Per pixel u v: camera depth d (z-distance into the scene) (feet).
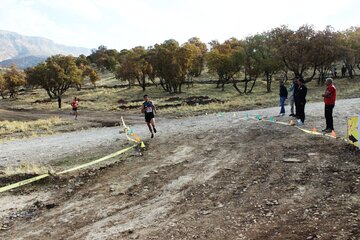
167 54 206.18
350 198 21.21
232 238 18.10
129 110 138.51
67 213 24.27
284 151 32.73
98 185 29.58
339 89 144.25
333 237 17.02
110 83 321.73
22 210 25.76
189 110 104.83
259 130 44.14
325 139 35.19
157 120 86.99
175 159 34.99
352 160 27.71
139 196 26.02
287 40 157.58
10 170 35.24
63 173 33.22
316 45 153.28
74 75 247.50
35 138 68.80
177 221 20.97
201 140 42.47
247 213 20.92
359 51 178.29
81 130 82.58
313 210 20.25
